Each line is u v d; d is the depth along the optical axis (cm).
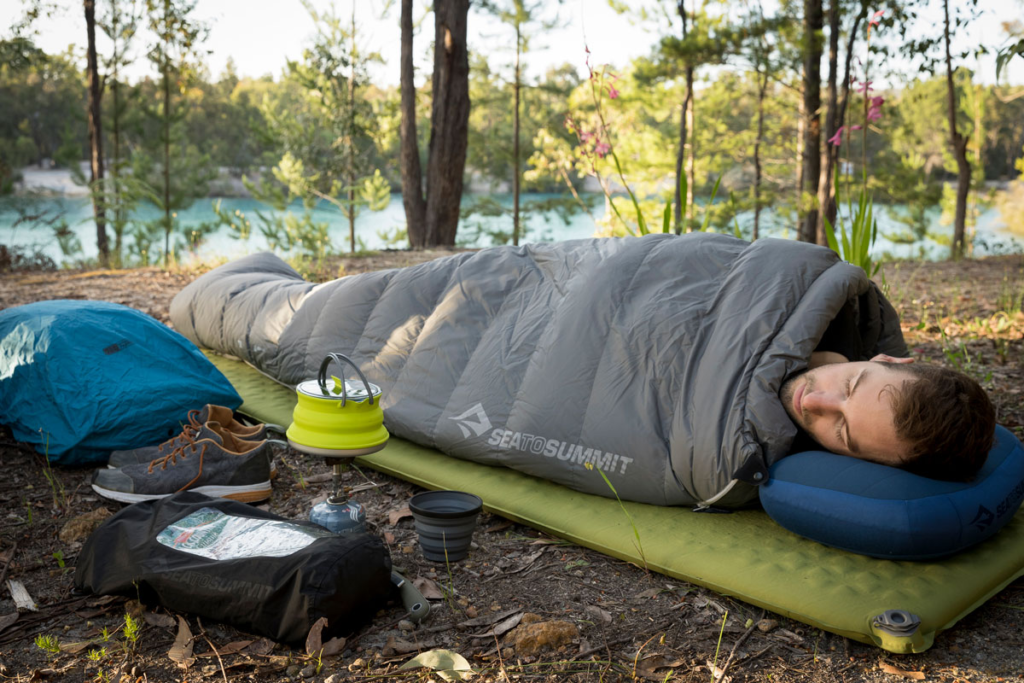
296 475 318
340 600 190
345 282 396
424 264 375
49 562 238
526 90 1672
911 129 1766
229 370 450
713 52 1170
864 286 284
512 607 214
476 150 1736
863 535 216
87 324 340
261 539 207
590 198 1738
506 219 1809
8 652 189
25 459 324
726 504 257
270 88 3950
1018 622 205
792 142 1892
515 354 313
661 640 197
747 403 247
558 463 283
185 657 186
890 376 230
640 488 267
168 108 1605
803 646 195
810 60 1237
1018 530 240
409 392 335
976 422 216
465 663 180
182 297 489
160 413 325
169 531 214
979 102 2414
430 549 241
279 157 1853
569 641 195
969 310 645
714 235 307
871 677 180
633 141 1833
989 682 177
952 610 198
